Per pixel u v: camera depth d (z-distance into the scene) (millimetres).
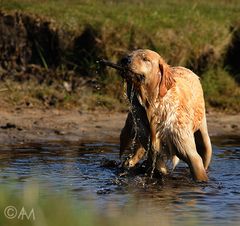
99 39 31859
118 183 19500
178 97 19500
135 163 21312
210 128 28328
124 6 35312
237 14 35688
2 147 24234
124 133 21031
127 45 32031
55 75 31359
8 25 31922
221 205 17344
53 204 13711
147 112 19078
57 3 34344
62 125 27484
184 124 19609
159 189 18906
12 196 15625
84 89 30812
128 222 14844
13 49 31766
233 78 32969
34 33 31953
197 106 20328
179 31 33000
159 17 33781
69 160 22375
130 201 17547
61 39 31906
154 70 18672
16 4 32656
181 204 17375
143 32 32438
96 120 28500
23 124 27266
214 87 32125
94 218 14445
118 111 29828
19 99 29781
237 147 25219
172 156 19891
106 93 30797
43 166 21375
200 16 34688
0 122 27422
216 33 33469
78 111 29406
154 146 19469
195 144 21391
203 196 18219
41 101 29906
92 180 19750
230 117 30031
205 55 32812
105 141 25734
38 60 31875
